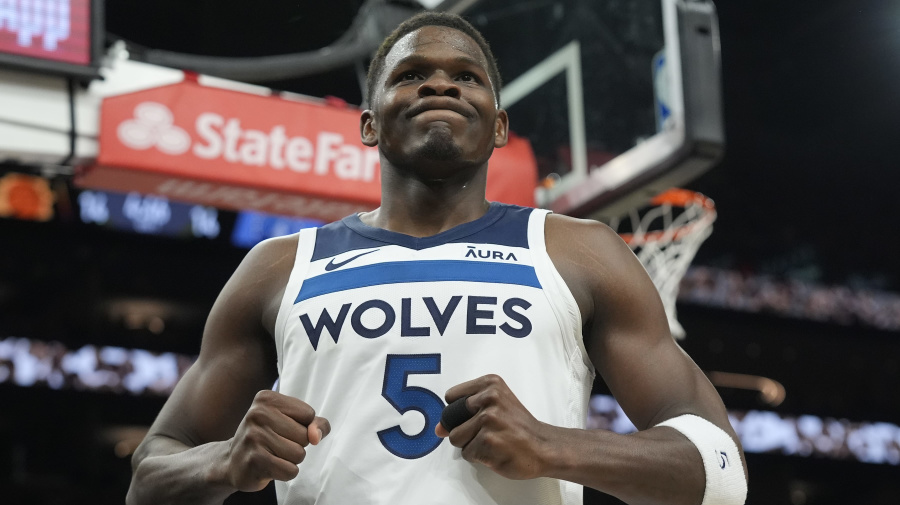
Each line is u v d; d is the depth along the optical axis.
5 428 12.95
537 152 4.69
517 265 1.60
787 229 15.16
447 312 1.54
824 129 13.66
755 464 16.09
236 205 4.23
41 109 3.73
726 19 11.09
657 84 4.15
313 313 1.60
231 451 1.45
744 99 13.02
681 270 5.45
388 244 1.65
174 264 14.27
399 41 1.79
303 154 4.05
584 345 1.67
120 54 3.94
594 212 4.48
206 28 7.01
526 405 1.49
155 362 13.59
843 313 15.86
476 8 4.72
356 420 1.50
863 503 16.47
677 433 1.49
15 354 12.88
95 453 13.20
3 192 12.93
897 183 14.49
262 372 1.75
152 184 3.98
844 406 16.41
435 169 1.68
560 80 4.65
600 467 1.39
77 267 13.77
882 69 11.88
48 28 3.70
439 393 1.50
